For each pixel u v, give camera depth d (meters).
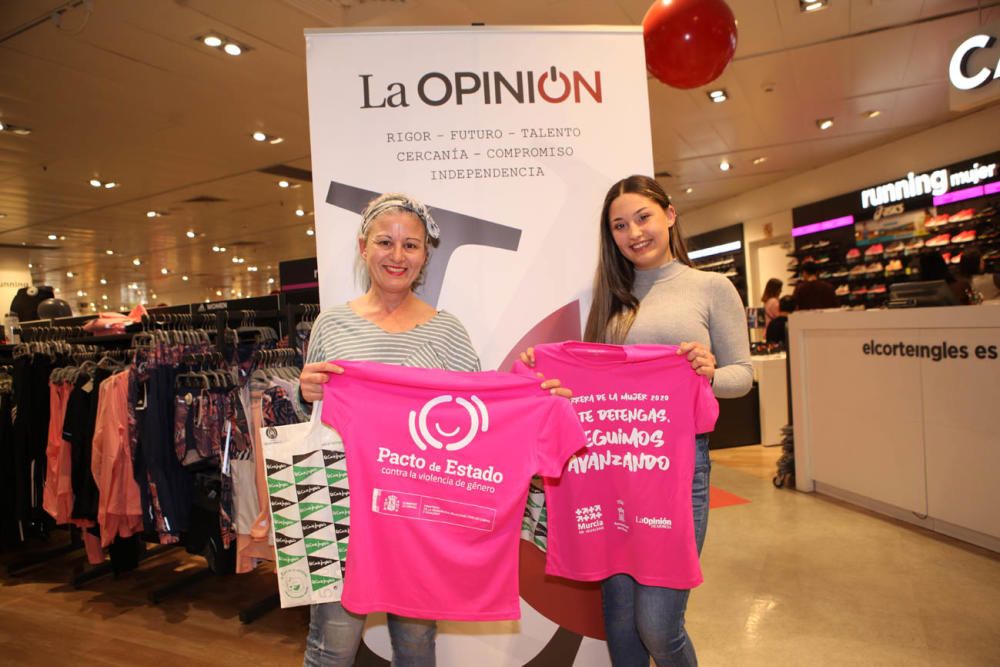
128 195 8.98
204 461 2.72
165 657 2.60
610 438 1.55
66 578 3.62
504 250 1.88
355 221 1.82
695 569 1.47
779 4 4.60
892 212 8.41
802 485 4.29
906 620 2.46
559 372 1.57
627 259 1.72
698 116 6.93
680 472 1.48
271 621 2.92
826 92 6.45
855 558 3.10
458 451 1.38
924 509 3.42
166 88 5.46
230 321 3.07
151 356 2.80
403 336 1.49
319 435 1.46
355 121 1.83
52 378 3.38
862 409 3.82
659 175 9.55
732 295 1.60
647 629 1.51
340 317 1.51
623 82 1.94
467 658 1.91
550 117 1.90
